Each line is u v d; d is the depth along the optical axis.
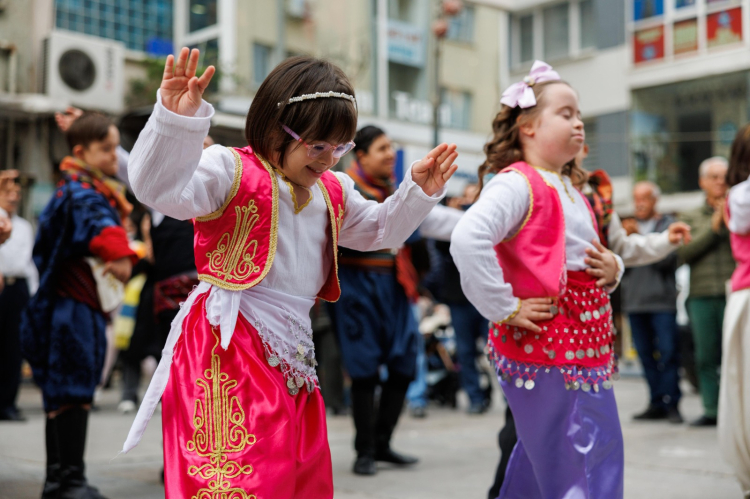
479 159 16.48
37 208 11.43
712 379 5.65
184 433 1.80
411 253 4.40
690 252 5.59
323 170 1.92
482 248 2.36
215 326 1.86
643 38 17.42
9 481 3.66
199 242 1.91
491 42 17.17
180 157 1.67
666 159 17.41
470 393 6.73
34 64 11.59
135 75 12.58
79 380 3.15
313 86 1.85
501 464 2.83
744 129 3.55
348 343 4.06
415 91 15.84
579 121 2.62
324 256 2.02
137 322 6.35
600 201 2.85
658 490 3.65
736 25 16.17
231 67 13.46
